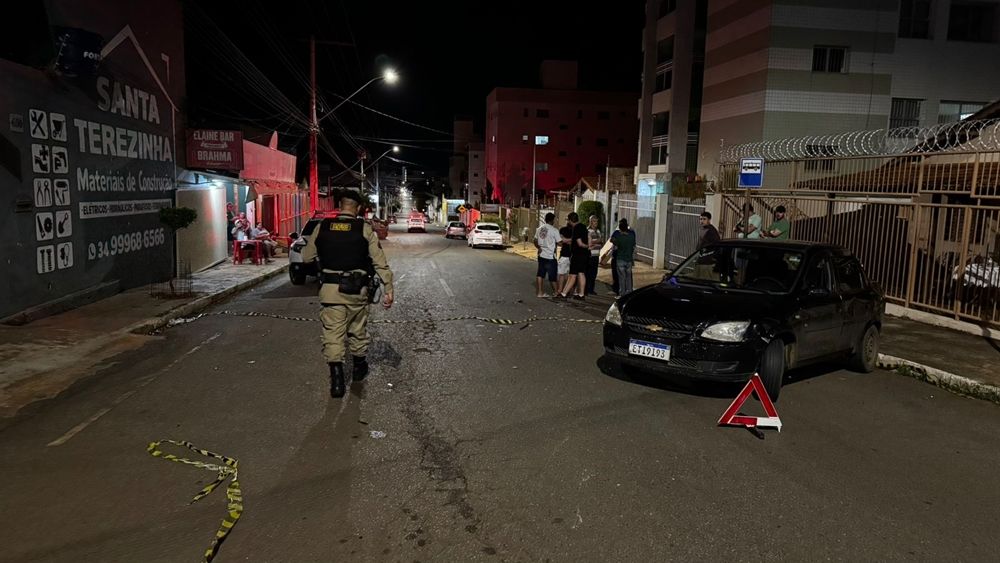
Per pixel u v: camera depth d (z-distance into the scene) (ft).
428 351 27.45
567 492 14.01
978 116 47.11
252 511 12.91
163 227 48.16
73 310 34.32
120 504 13.16
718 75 104.17
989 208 31.24
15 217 30.25
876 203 38.52
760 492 14.25
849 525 12.83
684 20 127.34
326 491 13.85
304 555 11.34
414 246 115.55
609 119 275.18
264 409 19.30
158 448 16.15
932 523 13.00
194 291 42.52
